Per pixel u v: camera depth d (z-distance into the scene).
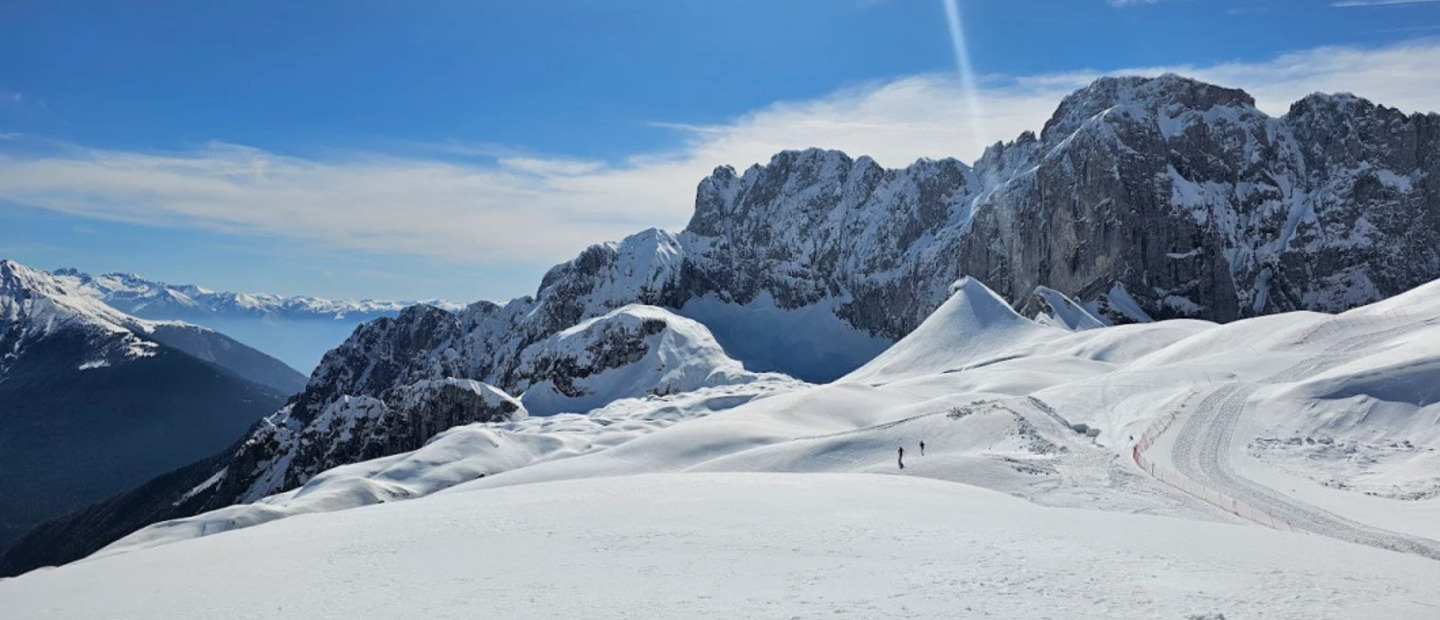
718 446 108.00
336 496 122.19
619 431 169.88
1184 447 76.75
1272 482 64.25
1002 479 65.75
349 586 28.61
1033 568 27.59
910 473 68.94
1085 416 99.06
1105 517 39.88
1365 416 77.88
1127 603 23.39
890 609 23.36
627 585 26.86
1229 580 25.84
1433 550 45.28
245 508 115.88
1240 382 105.00
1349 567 28.39
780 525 36.97
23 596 31.36
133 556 39.97
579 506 44.94
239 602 27.36
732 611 23.58
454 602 25.73
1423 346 90.19
